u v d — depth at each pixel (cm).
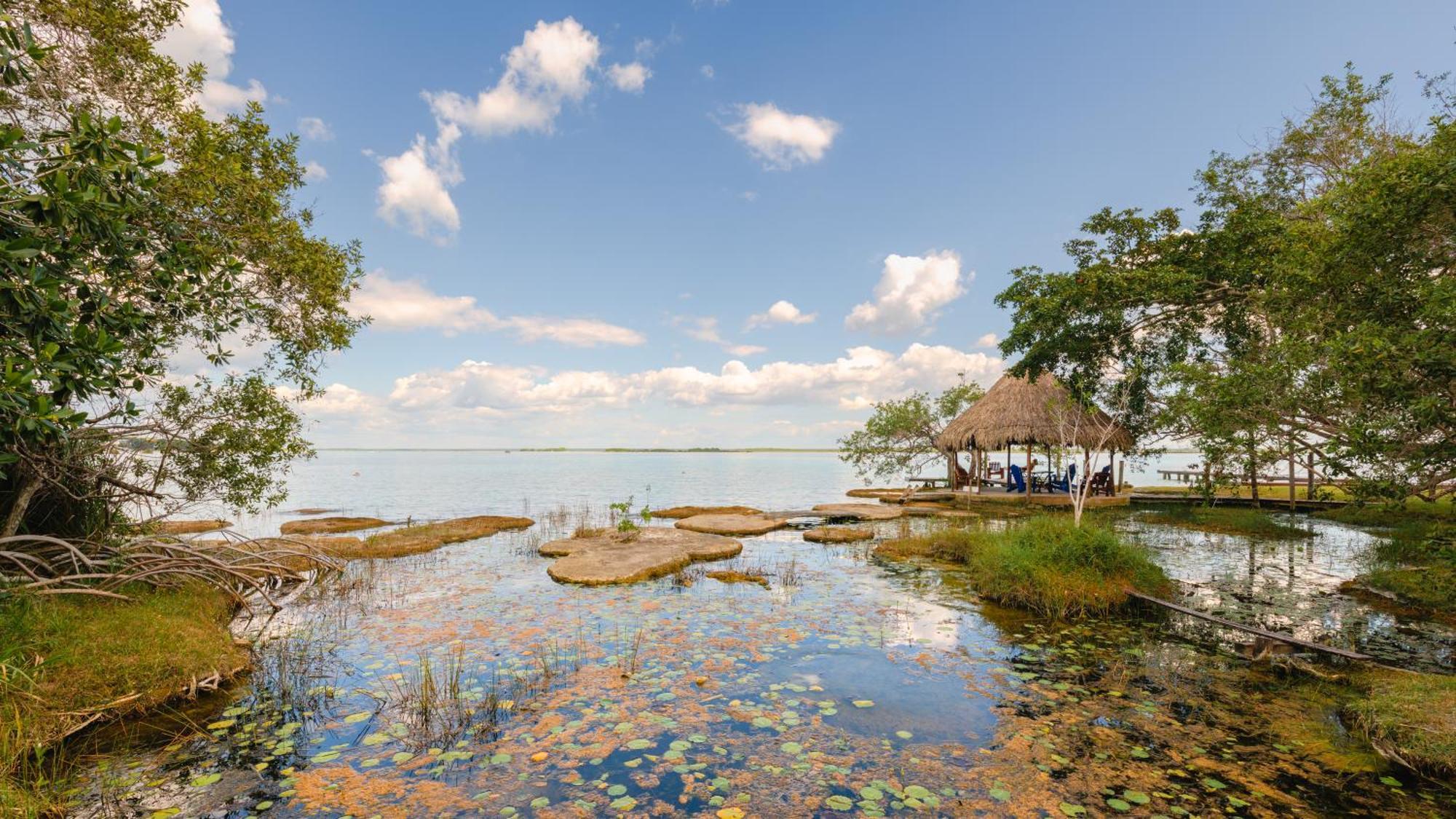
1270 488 2444
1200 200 1683
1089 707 547
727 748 470
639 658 678
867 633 769
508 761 452
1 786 392
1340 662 652
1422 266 708
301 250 917
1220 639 741
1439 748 432
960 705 550
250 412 920
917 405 2672
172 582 803
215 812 387
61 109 673
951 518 1859
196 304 645
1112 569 930
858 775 431
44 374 428
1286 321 948
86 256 525
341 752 468
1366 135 1469
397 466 9244
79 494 772
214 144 779
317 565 1169
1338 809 386
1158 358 1797
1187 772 432
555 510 2462
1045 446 2311
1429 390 610
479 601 935
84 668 537
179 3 788
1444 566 693
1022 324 1814
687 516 2155
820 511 2102
